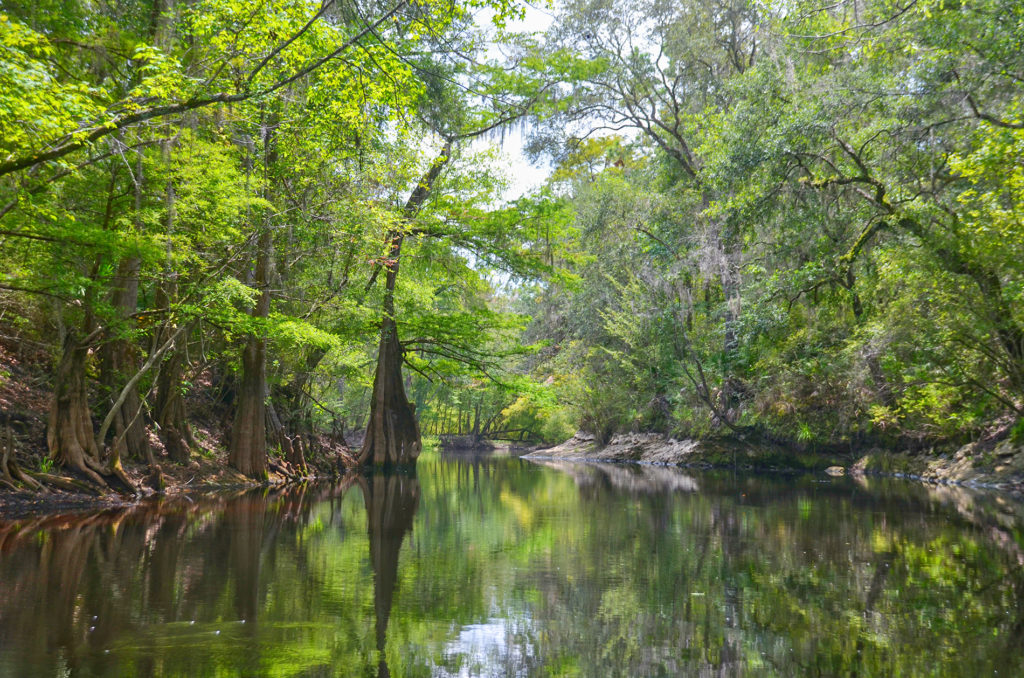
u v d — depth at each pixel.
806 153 20.02
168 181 12.27
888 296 21.92
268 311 17.58
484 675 4.84
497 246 25.02
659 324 32.22
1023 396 17.98
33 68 7.88
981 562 9.02
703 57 30.67
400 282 24.55
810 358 24.56
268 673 4.71
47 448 13.30
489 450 55.78
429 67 20.22
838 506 15.42
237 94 9.51
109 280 14.59
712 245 29.50
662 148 33.12
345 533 10.95
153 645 5.23
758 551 9.77
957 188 17.45
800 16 18.78
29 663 4.77
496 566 8.60
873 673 4.98
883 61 18.72
